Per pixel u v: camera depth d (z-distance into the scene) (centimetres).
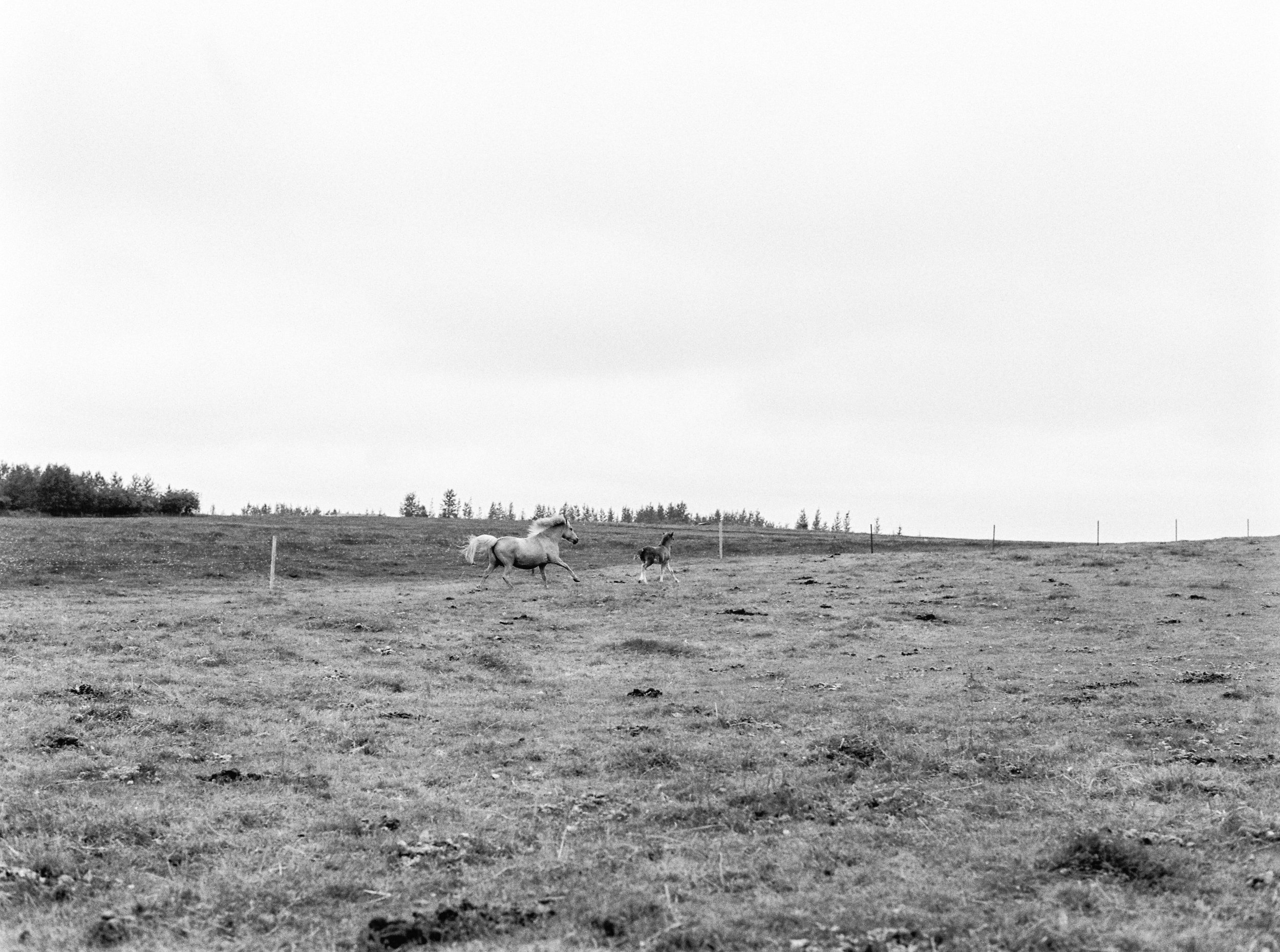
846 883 955
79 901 910
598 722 1734
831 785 1324
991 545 7281
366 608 3155
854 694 2005
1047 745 1545
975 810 1210
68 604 3172
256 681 1992
